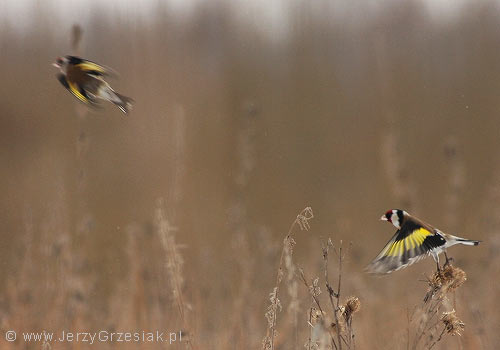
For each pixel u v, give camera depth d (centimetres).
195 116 1945
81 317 875
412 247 536
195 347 720
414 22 2545
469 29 2497
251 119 1638
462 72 2319
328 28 2533
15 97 1975
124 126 1802
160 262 890
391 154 1360
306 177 1753
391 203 1453
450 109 2077
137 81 2184
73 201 1277
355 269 1095
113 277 1063
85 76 579
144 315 846
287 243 581
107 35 2348
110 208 1360
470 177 1627
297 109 2150
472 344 737
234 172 1602
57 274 926
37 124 1856
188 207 1368
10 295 923
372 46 2430
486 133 1897
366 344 759
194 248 1192
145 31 2361
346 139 1983
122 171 1582
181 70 2294
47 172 1514
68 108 1858
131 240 965
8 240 1162
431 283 540
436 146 1802
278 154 1888
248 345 793
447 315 539
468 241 538
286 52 2466
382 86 2156
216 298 904
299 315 673
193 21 2491
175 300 729
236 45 2478
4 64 2161
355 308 533
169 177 1525
